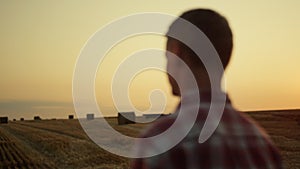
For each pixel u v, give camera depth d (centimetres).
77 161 2159
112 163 1980
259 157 190
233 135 189
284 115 3116
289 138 2467
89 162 2092
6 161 2345
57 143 2911
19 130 4131
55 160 2288
